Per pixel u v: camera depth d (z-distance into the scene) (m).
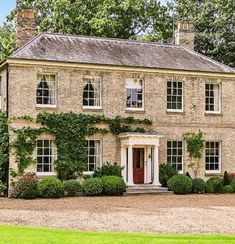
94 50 33.56
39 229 16.36
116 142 32.28
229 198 28.62
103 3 46.56
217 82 35.06
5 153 30.00
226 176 33.31
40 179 30.36
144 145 32.56
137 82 33.16
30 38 34.19
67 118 31.19
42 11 50.34
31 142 30.28
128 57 33.78
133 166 32.72
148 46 35.94
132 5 47.25
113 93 32.44
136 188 31.11
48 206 24.09
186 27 38.03
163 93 33.56
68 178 31.02
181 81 34.12
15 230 16.06
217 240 14.77
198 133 34.28
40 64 30.72
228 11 48.28
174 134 33.66
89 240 14.47
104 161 31.92
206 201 26.78
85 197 29.02
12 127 30.00
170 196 29.83
